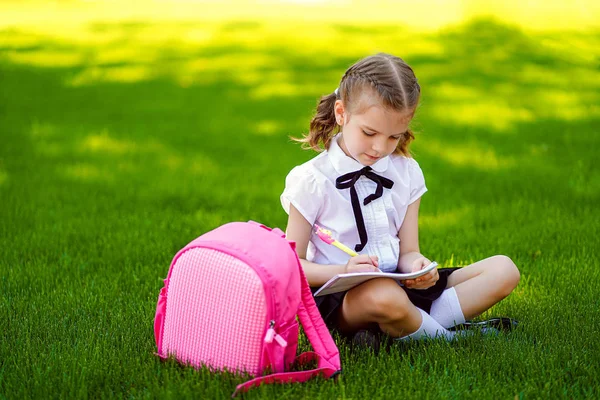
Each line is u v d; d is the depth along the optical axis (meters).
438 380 2.36
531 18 13.80
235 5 19.36
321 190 2.71
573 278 3.34
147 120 7.67
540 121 7.44
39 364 2.47
